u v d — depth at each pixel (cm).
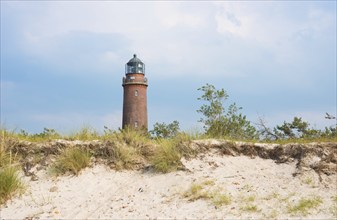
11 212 900
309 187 934
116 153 1137
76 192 998
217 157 1113
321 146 1067
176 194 942
